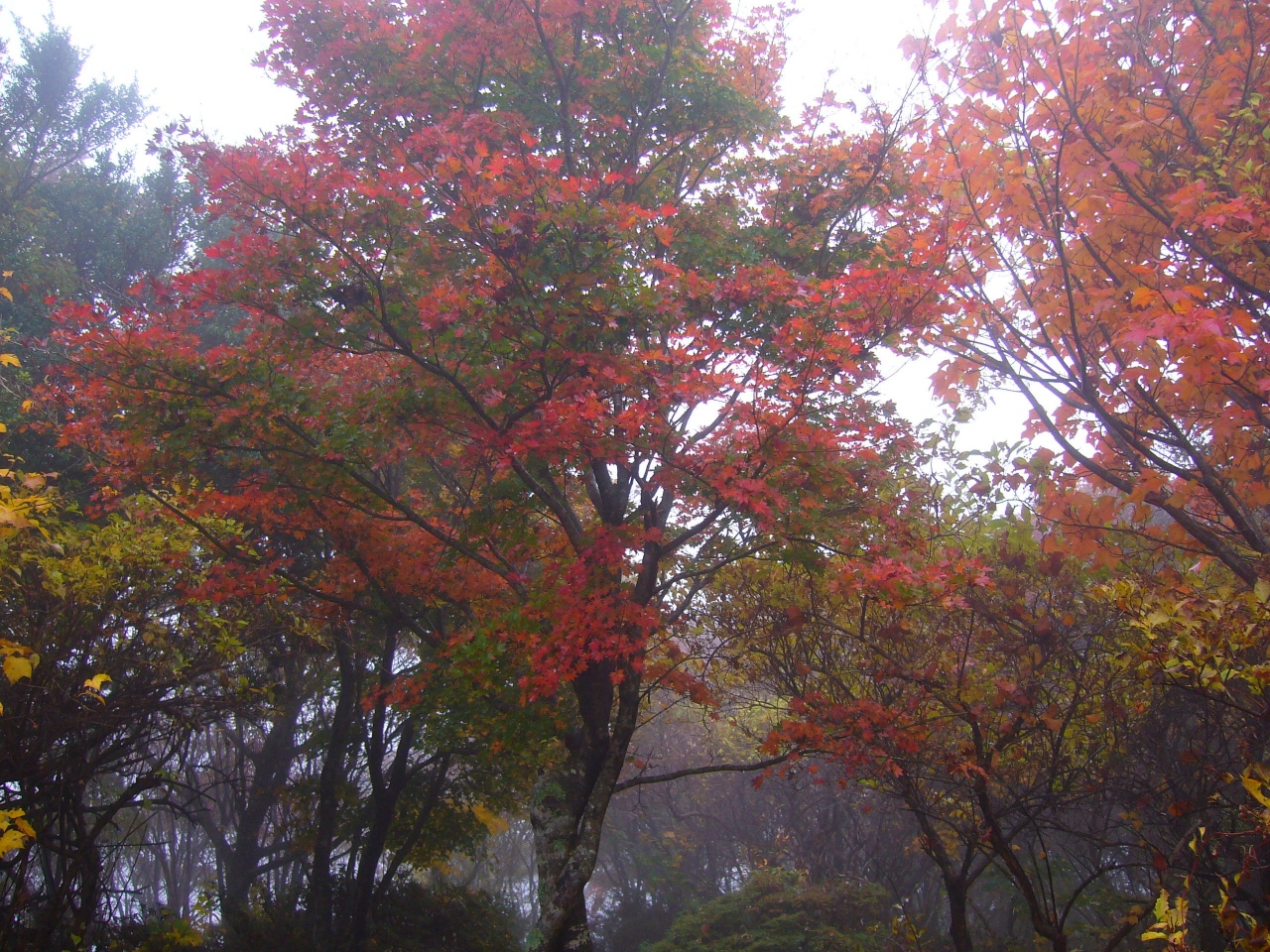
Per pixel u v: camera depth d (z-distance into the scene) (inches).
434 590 407.5
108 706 376.8
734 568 413.4
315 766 917.2
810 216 397.7
